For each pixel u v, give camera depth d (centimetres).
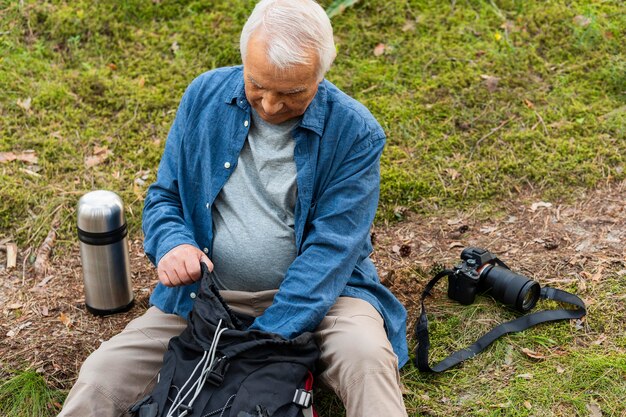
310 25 240
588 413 280
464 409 287
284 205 273
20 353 315
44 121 441
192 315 256
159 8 502
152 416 231
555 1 510
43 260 371
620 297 333
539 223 387
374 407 242
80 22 489
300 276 262
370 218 276
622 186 407
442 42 488
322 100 271
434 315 333
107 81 462
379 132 278
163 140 436
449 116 445
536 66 473
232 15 498
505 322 322
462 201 405
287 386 238
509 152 425
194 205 280
